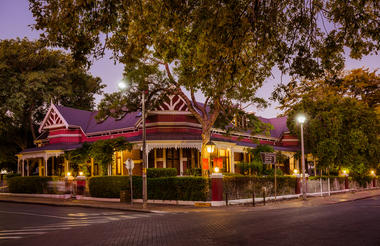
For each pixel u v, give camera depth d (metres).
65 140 39.34
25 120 47.22
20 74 41.03
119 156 35.22
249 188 24.42
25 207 23.81
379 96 48.44
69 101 51.94
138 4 10.41
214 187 21.81
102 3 9.71
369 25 10.92
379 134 37.62
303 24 11.50
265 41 11.19
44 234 12.17
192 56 11.84
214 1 9.68
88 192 29.48
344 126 34.34
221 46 9.88
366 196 29.19
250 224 12.81
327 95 36.66
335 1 11.07
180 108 33.38
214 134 36.03
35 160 46.19
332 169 37.16
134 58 11.73
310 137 35.47
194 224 13.40
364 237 9.97
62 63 45.28
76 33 10.19
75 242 10.36
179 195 22.97
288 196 27.05
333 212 16.61
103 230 12.63
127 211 20.53
